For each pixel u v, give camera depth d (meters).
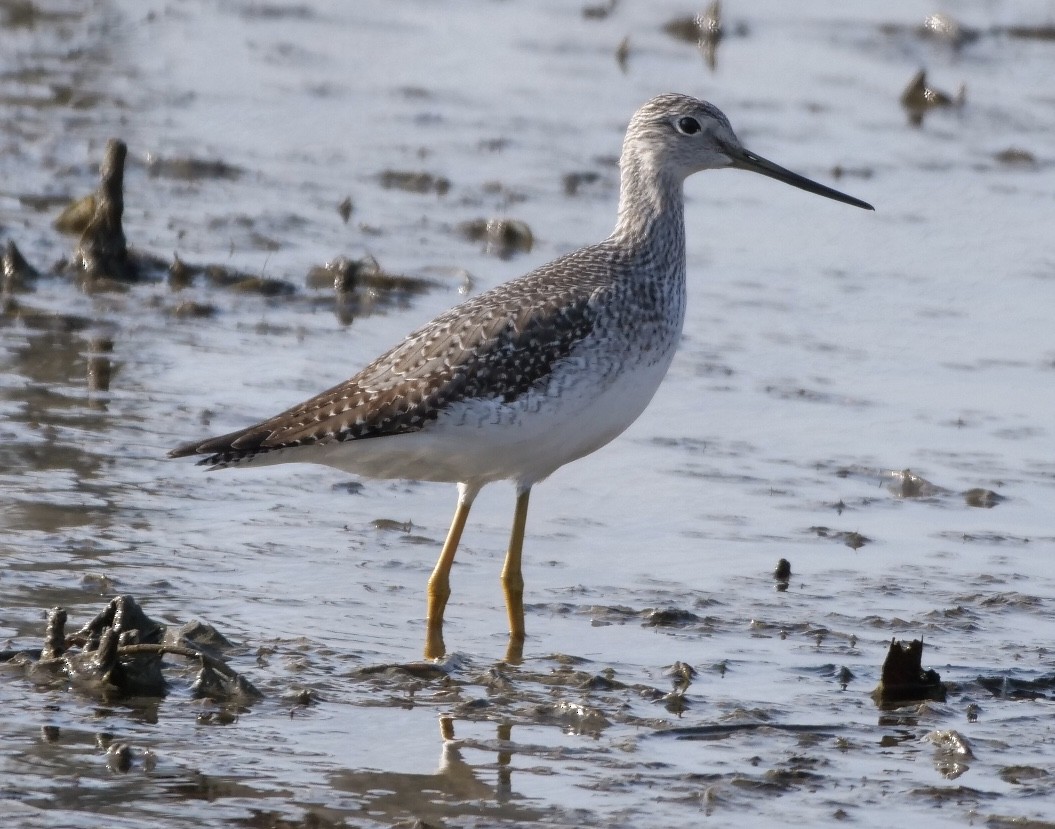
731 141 13.39
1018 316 19.09
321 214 21.80
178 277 18.75
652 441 15.27
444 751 9.35
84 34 30.58
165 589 11.48
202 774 8.87
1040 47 32.84
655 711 10.10
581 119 27.31
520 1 35.84
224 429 14.55
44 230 20.00
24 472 13.34
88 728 9.36
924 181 24.38
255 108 26.84
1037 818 8.73
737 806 8.80
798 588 12.27
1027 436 15.66
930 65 31.20
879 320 18.84
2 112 25.16
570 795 8.85
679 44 32.69
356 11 34.25
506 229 21.05
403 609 11.66
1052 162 25.66
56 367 15.89
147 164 23.27
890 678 10.45
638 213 12.83
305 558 12.32
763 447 15.22
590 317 11.62
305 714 9.77
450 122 26.78
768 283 19.95
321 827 8.34
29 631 10.61
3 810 8.28
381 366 11.55
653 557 12.81
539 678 10.55
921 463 14.93
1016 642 11.42
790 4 35.28
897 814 8.77
